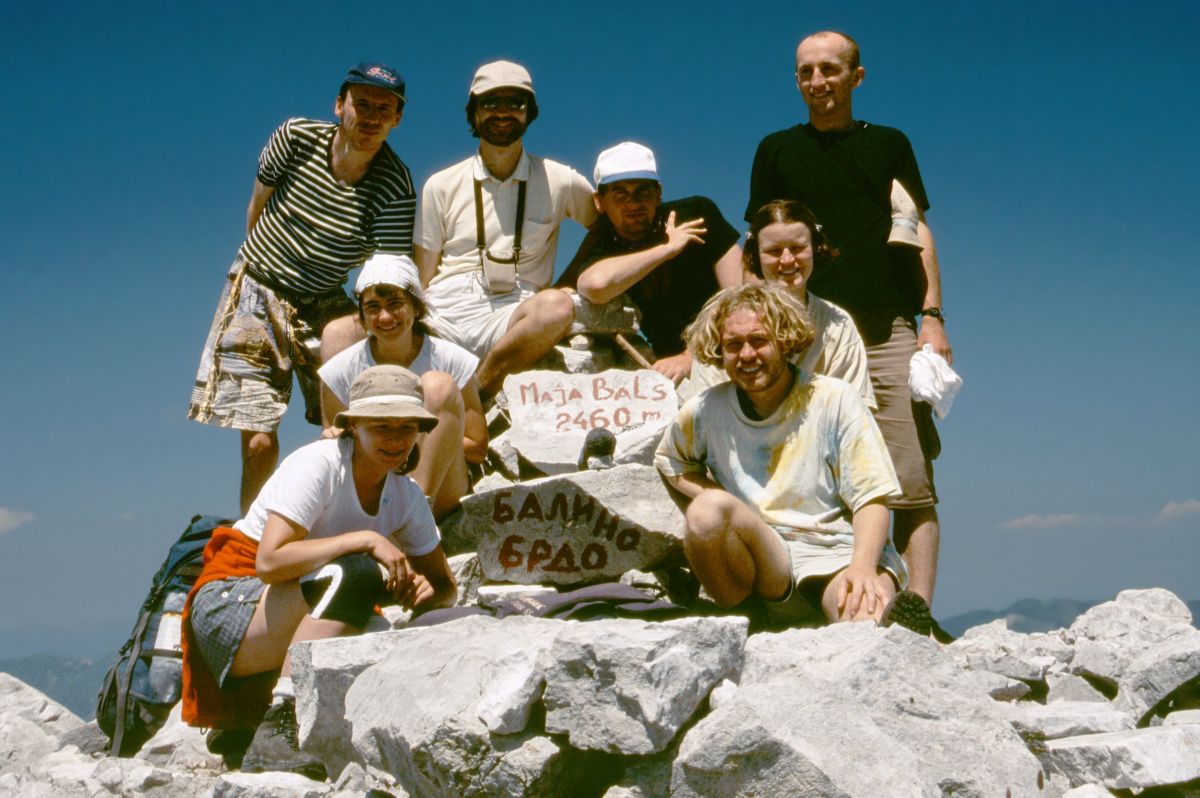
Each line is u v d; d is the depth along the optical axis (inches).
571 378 307.9
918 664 175.5
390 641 194.5
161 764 233.5
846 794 153.0
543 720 173.0
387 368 214.1
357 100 304.2
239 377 312.5
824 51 306.3
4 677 310.5
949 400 284.0
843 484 221.5
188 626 217.3
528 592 248.4
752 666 175.8
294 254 315.9
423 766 173.3
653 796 165.2
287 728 202.4
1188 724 187.2
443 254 322.0
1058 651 249.9
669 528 261.3
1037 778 168.4
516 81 308.3
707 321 226.1
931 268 305.0
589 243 327.9
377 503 216.2
